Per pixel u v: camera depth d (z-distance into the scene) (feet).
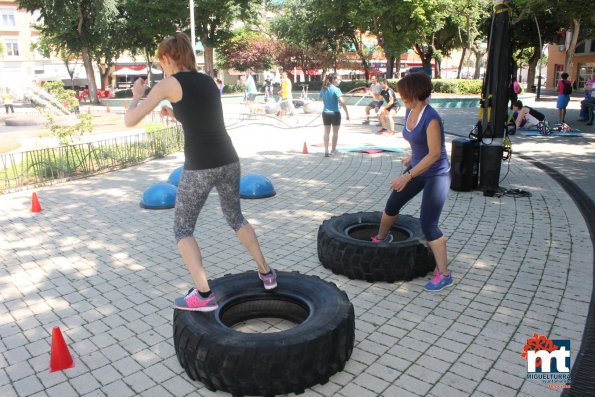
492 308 13.17
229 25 122.31
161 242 19.08
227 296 11.87
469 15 96.48
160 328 12.60
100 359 11.23
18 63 184.34
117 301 14.16
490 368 10.53
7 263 17.24
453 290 14.32
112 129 53.57
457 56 236.02
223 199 11.18
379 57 177.47
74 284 15.38
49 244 19.10
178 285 15.19
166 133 40.57
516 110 50.83
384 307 13.37
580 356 10.85
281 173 31.40
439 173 13.28
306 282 12.10
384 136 48.16
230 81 191.21
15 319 13.21
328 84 35.83
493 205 22.99
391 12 88.12
